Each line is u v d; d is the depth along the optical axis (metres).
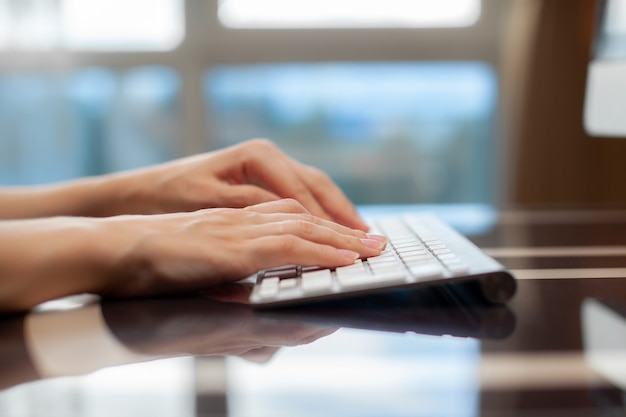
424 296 0.47
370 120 2.08
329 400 0.28
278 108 2.04
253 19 1.95
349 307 0.44
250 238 0.49
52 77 1.95
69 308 0.46
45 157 2.01
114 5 1.94
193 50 1.95
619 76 0.75
